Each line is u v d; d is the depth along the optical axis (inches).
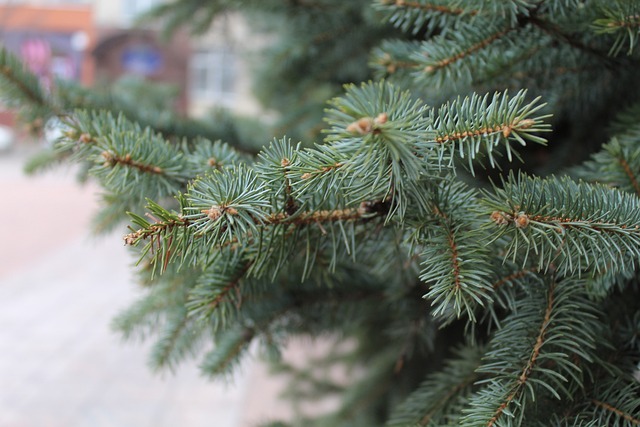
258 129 35.7
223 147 19.1
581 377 16.9
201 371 21.6
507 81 19.8
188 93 216.2
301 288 21.8
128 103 25.4
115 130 18.4
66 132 18.3
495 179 25.0
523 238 15.8
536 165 26.7
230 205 15.4
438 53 18.5
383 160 14.8
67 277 118.7
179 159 18.3
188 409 69.1
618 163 18.0
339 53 30.4
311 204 17.0
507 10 17.8
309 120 30.9
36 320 94.9
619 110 22.7
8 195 200.4
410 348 22.2
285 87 38.2
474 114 15.8
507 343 17.3
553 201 15.8
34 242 145.7
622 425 16.9
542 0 17.4
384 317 24.4
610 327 18.5
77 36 254.2
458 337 25.7
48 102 23.3
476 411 16.5
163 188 18.2
